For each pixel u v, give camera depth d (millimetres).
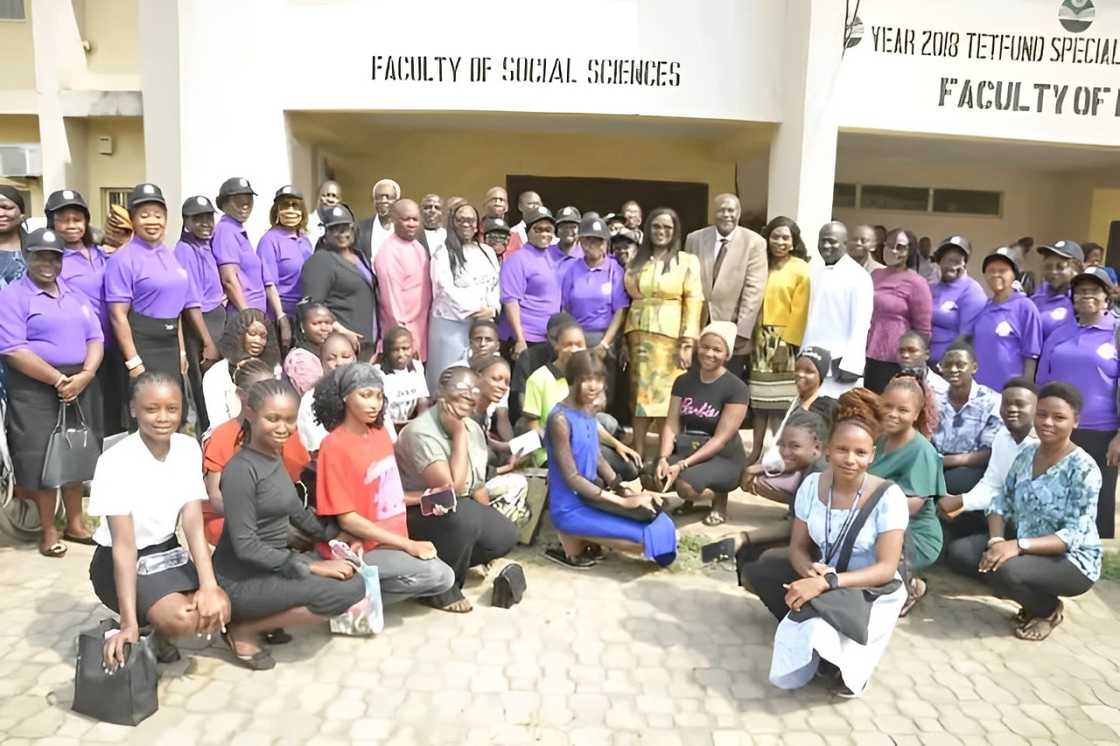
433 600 3973
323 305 5051
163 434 3131
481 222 7043
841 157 10531
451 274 5715
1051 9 7648
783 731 3061
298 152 7957
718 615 4020
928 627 3984
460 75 7379
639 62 7387
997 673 3549
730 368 5961
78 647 3074
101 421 4770
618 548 4484
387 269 5734
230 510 3215
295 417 3260
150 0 7254
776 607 3699
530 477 4762
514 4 7301
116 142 9562
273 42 7379
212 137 7234
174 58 7184
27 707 3059
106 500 3061
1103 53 7781
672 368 5727
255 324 4387
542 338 6035
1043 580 3750
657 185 10039
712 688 3352
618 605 4098
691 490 4973
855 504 3404
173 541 3283
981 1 7527
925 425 4109
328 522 3688
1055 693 3389
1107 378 4906
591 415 4441
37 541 4727
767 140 8352
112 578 3232
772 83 7555
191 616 3135
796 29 7336
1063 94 7797
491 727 3029
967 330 5832
